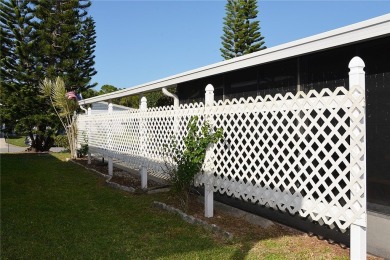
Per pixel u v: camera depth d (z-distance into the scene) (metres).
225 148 4.30
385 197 3.72
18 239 3.76
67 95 13.62
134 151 6.88
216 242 3.65
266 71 5.74
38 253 3.37
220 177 4.32
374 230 3.29
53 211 5.00
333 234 3.58
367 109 3.97
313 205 3.23
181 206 5.10
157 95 19.36
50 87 14.24
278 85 5.48
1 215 4.74
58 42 16.92
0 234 3.92
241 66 5.32
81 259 3.22
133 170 8.94
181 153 4.94
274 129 3.58
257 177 4.03
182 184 4.78
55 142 16.86
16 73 16.28
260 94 5.88
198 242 3.65
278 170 3.56
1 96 16.41
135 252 3.39
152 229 4.13
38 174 8.84
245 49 20.48
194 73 6.57
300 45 4.19
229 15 20.77
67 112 13.21
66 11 17.09
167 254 3.32
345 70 4.36
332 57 4.55
